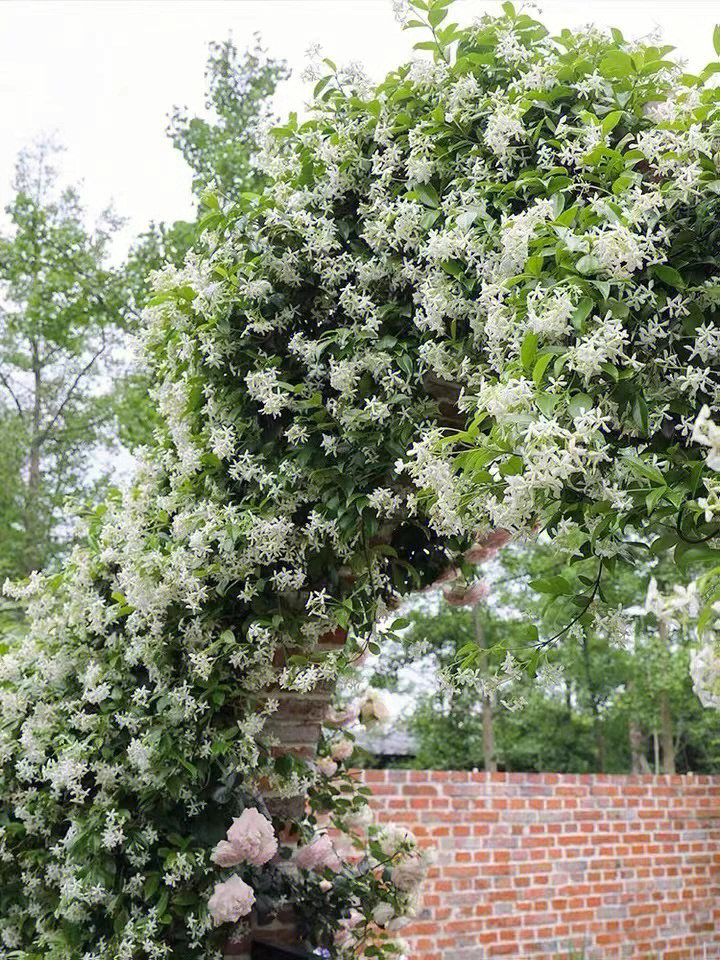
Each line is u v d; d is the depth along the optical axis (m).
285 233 2.49
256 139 2.62
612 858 5.99
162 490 2.91
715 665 1.62
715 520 1.65
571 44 2.33
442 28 2.32
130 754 2.73
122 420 14.08
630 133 2.02
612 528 1.74
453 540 2.79
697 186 1.81
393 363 2.33
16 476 13.65
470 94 2.23
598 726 16.30
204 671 2.57
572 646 14.95
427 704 16.12
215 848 2.62
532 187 2.04
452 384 2.37
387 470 2.37
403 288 2.34
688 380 1.68
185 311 2.66
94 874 2.75
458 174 2.22
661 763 18.30
